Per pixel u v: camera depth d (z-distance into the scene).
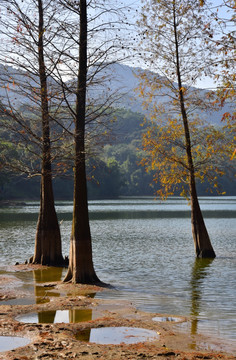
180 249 29.55
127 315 12.25
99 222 54.03
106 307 13.23
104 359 8.53
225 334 10.59
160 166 26.72
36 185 137.50
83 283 17.06
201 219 26.09
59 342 9.52
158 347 9.41
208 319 12.03
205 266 22.47
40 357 8.58
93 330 10.69
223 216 65.75
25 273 19.81
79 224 17.33
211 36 10.30
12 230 40.81
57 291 15.67
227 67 10.48
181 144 26.53
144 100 25.91
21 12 18.42
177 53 25.47
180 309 13.28
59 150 19.86
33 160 22.33
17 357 8.53
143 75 25.66
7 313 12.28
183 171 26.22
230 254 27.20
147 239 35.66
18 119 19.67
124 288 16.64
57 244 22.44
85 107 18.05
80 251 17.23
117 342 9.78
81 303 13.59
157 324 11.34
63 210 78.19
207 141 25.27
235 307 13.58
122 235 38.69
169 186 26.58
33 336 10.02
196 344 9.77
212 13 10.00
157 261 24.23
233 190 198.88
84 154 17.53
